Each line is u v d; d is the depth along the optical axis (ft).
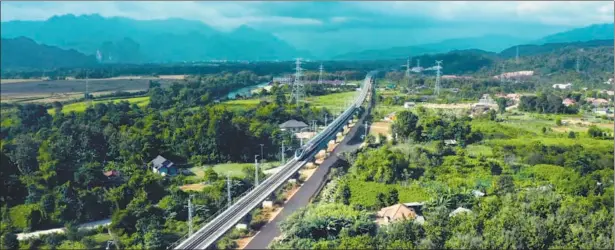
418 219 388.98
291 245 346.33
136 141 635.66
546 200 391.24
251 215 422.41
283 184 497.87
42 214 423.64
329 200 448.24
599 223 356.38
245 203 435.94
